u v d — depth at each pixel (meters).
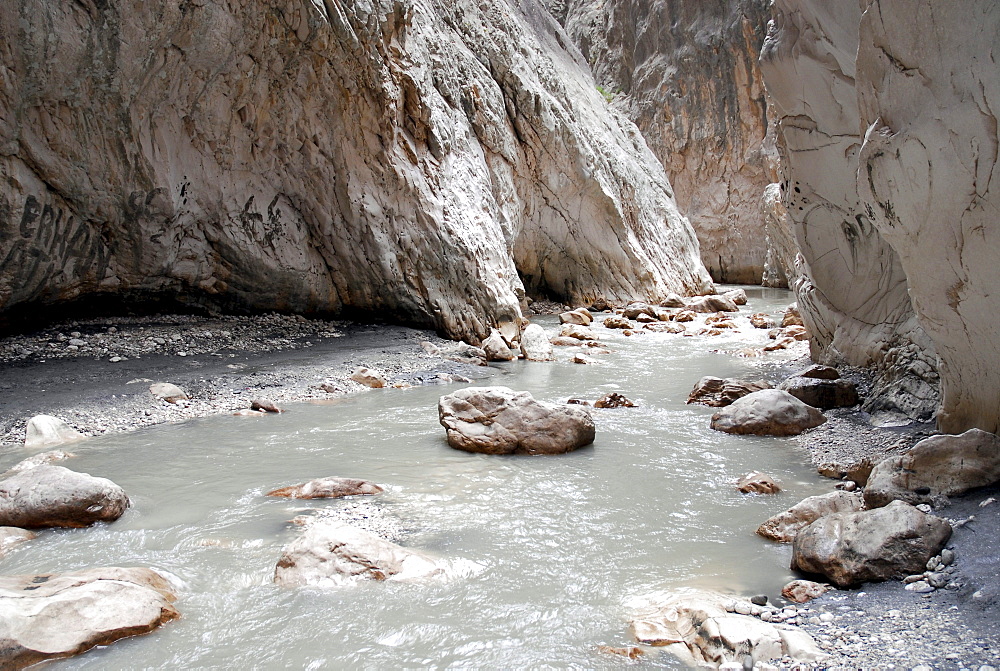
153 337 10.26
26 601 3.17
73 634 3.14
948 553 3.70
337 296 12.62
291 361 9.82
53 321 10.34
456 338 12.14
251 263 11.58
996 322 4.54
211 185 10.94
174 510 4.84
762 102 29.66
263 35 10.38
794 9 6.90
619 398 8.05
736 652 2.99
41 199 9.16
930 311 4.93
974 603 3.29
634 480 5.50
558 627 3.35
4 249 8.99
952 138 4.03
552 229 18.31
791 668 2.91
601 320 16.70
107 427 6.88
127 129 9.60
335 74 11.31
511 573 3.91
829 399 7.50
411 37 13.12
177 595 3.65
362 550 3.95
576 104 19.73
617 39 35.31
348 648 3.17
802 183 7.80
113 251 10.32
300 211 12.09
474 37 16.81
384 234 12.05
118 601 3.33
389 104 11.91
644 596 3.66
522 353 11.69
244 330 11.29
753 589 3.72
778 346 11.98
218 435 6.71
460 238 12.47
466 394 6.50
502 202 16.14
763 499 5.10
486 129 15.72
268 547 4.23
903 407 6.76
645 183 21.73
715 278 31.80
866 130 4.67
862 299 8.02
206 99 10.39
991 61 3.73
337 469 5.70
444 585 3.77
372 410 7.77
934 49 3.99
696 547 4.27
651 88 32.69
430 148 13.10
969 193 4.11
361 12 11.26
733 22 29.78
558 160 17.67
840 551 3.76
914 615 3.27
